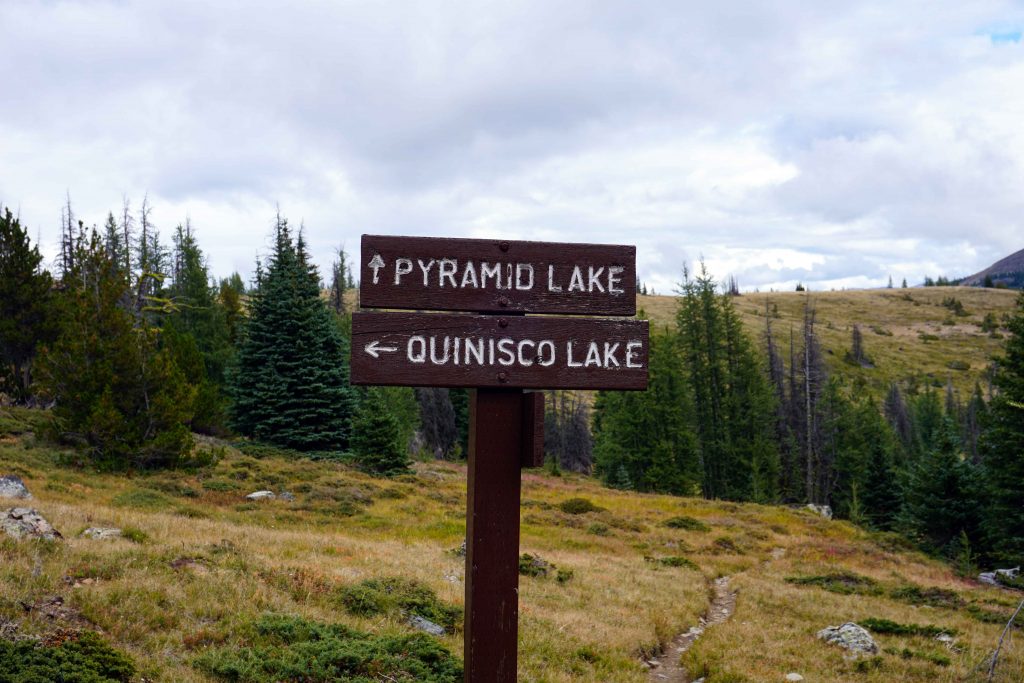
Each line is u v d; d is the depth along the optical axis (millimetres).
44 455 27969
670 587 20062
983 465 36812
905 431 95688
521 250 4949
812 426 73188
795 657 13547
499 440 4871
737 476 65562
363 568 15594
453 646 11180
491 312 4961
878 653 14375
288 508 27750
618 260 5070
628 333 5023
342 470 39094
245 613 10234
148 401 31125
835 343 163750
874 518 49938
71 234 62562
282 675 8266
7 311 38656
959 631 16750
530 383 4859
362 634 10234
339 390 45406
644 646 13727
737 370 68562
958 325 188125
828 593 21781
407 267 4793
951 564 32625
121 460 29047
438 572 16922
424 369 4750
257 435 44719
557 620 13852
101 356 30422
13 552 10859
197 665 8219
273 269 47625
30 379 39281
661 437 61281
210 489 28844
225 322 67250
